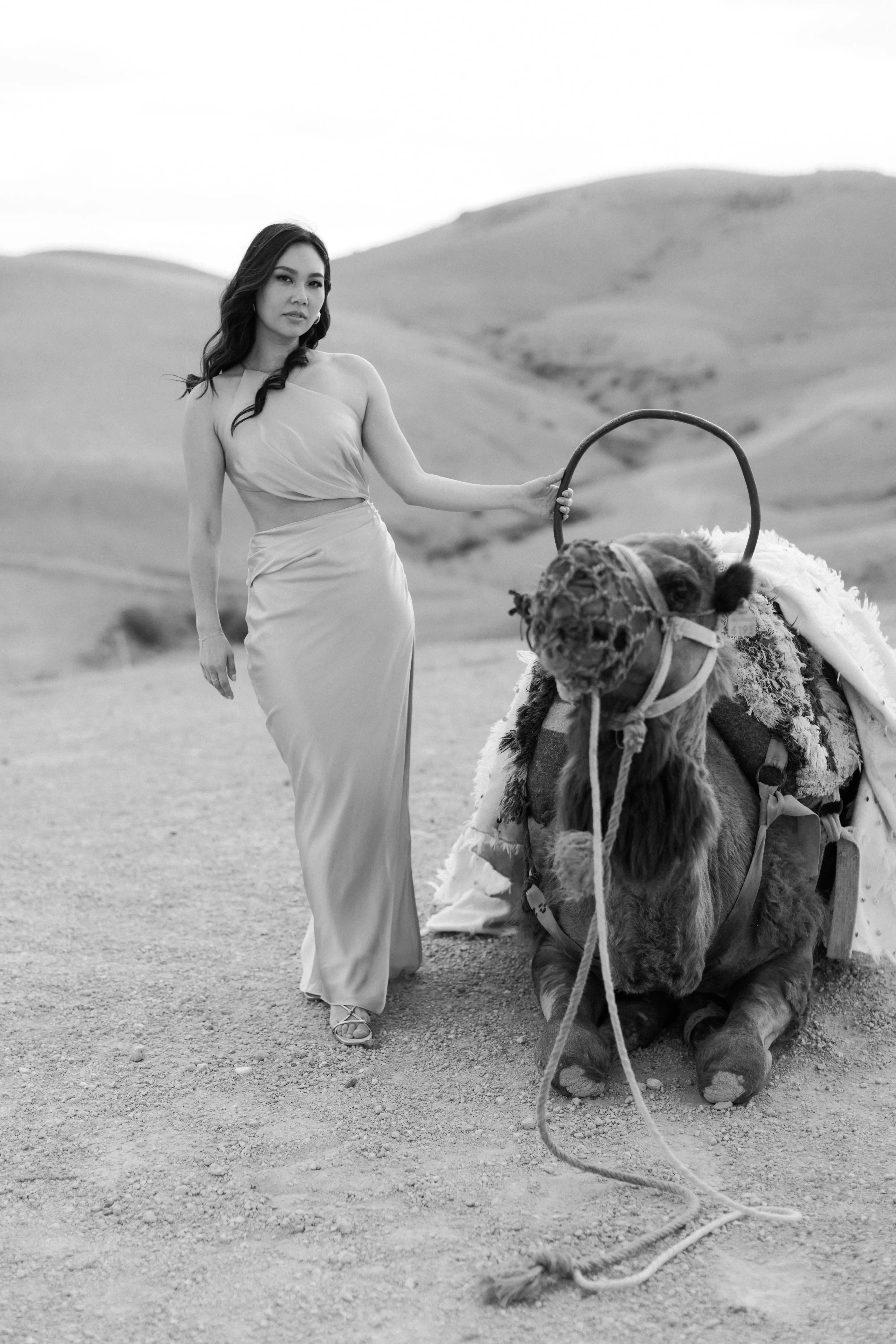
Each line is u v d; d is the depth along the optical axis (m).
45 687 17.55
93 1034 4.84
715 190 86.88
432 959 5.44
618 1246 3.37
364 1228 3.49
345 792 4.68
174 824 8.02
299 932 5.87
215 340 4.77
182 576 36.69
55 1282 3.33
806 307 68.12
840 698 4.68
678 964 3.93
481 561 40.59
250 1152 3.94
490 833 4.68
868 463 44.03
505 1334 3.05
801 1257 3.30
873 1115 4.03
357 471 4.75
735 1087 4.00
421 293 75.19
